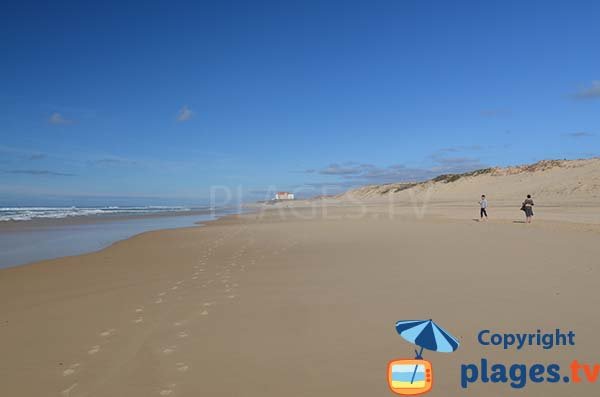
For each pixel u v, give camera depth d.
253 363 4.29
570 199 50.28
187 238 17.91
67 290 8.02
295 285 7.73
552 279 7.38
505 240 13.19
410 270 8.74
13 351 4.82
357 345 4.69
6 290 8.18
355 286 7.46
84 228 25.67
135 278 8.98
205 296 7.11
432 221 24.48
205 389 3.77
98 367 4.32
